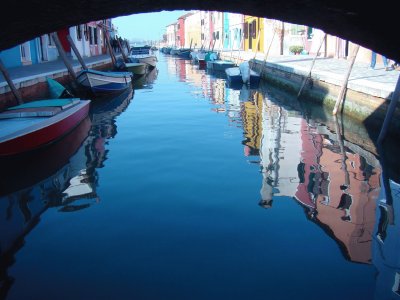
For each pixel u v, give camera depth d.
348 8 2.54
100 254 4.70
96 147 9.60
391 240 4.88
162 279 4.16
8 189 6.95
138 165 8.09
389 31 2.69
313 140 9.89
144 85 22.95
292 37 27.09
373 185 6.79
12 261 4.61
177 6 2.78
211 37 52.03
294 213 5.68
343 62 18.50
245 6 2.75
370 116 10.50
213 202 6.13
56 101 11.27
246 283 4.06
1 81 11.88
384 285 3.97
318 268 4.30
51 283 4.15
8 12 2.48
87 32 33.03
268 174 7.40
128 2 2.62
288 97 17.12
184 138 10.37
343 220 5.45
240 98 17.39
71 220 5.64
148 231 5.24
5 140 8.01
